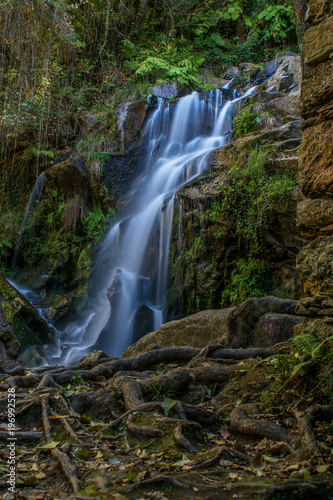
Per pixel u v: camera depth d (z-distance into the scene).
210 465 2.11
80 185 11.98
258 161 7.68
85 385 3.50
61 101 14.12
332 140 3.20
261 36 18.52
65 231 12.26
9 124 12.81
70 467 2.09
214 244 8.18
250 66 16.16
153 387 3.17
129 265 10.45
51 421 2.77
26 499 1.87
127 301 9.38
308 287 3.35
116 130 12.56
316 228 3.34
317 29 3.32
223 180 8.28
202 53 18.05
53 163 13.15
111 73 15.67
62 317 10.55
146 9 16.94
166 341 5.84
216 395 3.30
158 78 15.55
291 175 7.32
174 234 9.16
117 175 11.91
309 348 2.96
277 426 2.54
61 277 11.89
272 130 8.73
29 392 3.36
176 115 12.88
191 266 8.52
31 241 12.69
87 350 9.30
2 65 12.80
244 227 7.57
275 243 7.14
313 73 3.37
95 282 11.22
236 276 7.74
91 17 15.65
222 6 19.12
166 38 17.12
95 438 2.55
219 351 3.99
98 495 1.78
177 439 2.34
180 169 10.59
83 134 13.83
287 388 2.96
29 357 7.64
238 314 4.56
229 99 13.61
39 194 12.89
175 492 1.84
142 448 2.38
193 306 8.50
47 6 12.93
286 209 6.84
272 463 2.15
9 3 12.16
